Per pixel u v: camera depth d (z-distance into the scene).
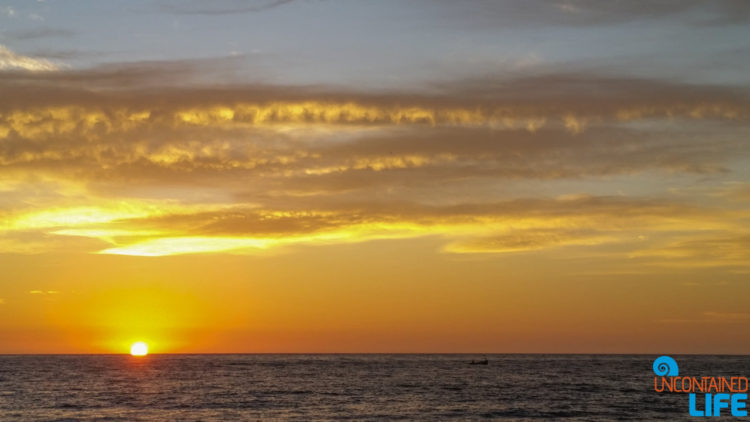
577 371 188.00
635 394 106.31
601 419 75.88
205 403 92.50
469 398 99.69
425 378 150.75
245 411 83.38
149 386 122.75
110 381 137.12
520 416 78.38
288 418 76.94
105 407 87.56
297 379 145.88
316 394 106.19
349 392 110.12
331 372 179.50
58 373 170.38
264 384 129.12
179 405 90.06
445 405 90.00
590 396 102.88
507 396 102.81
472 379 146.75
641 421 74.31
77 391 111.25
